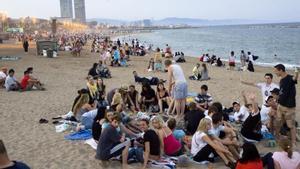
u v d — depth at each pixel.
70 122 11.09
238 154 8.12
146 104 12.52
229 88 18.62
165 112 12.21
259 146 9.20
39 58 35.41
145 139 7.98
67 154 8.73
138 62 33.38
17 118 12.09
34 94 16.41
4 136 10.12
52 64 29.91
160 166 7.91
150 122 9.99
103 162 7.96
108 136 8.00
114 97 11.11
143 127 9.30
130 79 21.39
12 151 8.92
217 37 127.81
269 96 9.95
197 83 20.41
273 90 9.88
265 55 51.22
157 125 8.41
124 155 8.01
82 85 19.22
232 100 15.57
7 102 14.60
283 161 6.77
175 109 11.59
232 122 10.87
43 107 13.73
